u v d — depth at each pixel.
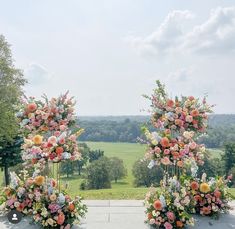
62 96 8.66
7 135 26.41
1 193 7.95
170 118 7.95
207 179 8.71
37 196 7.35
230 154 45.00
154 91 8.25
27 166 7.95
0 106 27.50
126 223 7.70
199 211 8.16
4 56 31.83
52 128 8.55
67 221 7.26
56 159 7.45
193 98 8.15
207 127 8.30
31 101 8.61
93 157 76.25
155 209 7.36
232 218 8.02
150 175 55.69
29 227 7.32
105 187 61.97
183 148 7.52
